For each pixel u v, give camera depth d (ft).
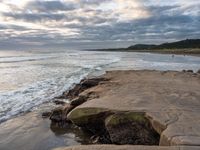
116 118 27.25
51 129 33.12
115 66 132.16
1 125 33.78
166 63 163.73
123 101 32.60
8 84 67.56
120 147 18.61
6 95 52.13
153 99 33.78
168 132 20.99
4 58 214.07
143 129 26.22
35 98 50.29
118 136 26.84
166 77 60.08
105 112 28.68
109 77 59.47
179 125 22.68
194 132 20.92
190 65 149.07
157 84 47.60
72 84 68.13
